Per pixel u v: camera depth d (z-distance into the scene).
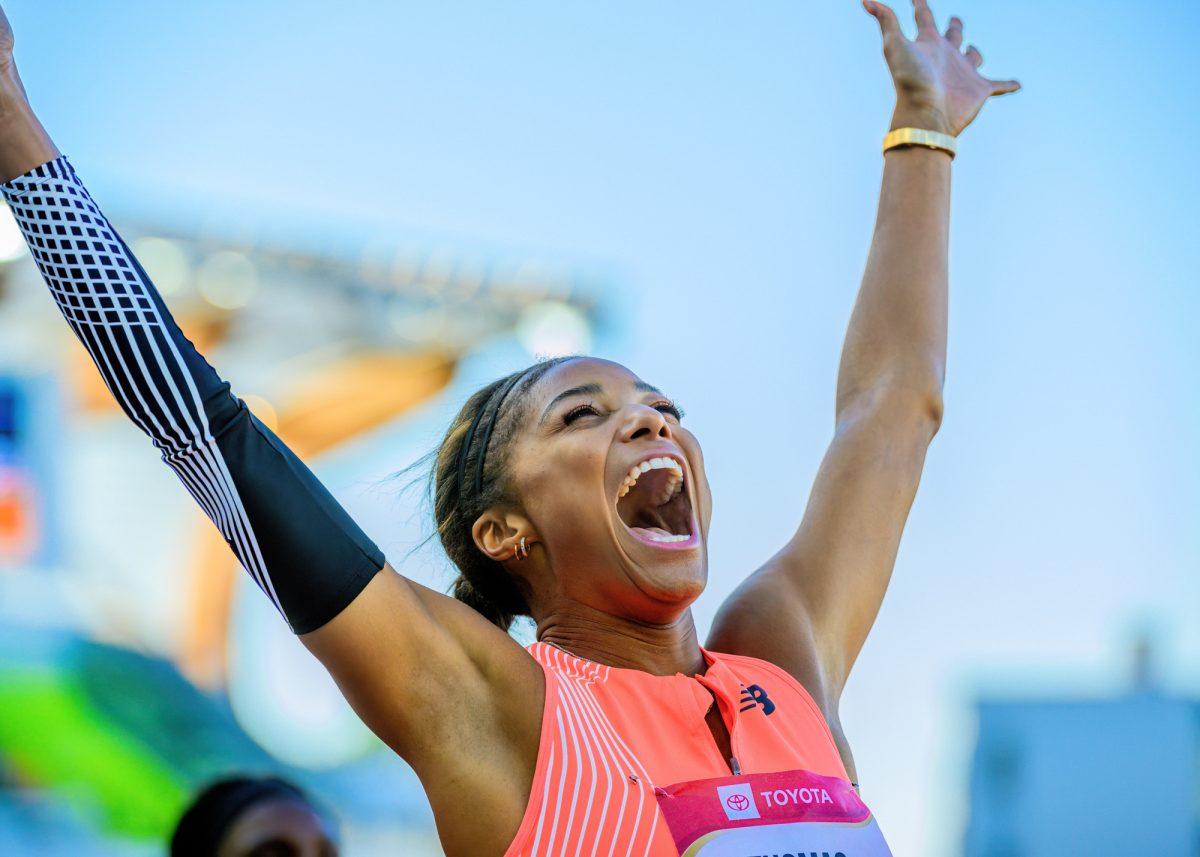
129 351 2.62
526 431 3.21
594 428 3.14
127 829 8.27
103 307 2.63
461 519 3.34
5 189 2.70
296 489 2.59
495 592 3.38
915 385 3.61
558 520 3.10
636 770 2.66
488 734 2.64
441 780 2.61
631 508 3.31
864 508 3.44
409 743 2.63
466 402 3.49
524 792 2.60
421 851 8.63
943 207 3.88
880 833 2.81
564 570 3.12
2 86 2.71
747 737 2.85
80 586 8.70
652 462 3.11
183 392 2.61
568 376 3.26
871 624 3.40
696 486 3.27
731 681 2.97
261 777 4.09
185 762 8.53
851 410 3.62
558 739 2.63
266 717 8.72
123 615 8.71
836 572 3.36
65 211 2.68
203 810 3.96
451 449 3.41
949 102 4.00
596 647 3.07
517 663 2.71
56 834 8.15
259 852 3.91
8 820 8.11
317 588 2.55
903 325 3.70
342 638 2.57
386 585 2.60
